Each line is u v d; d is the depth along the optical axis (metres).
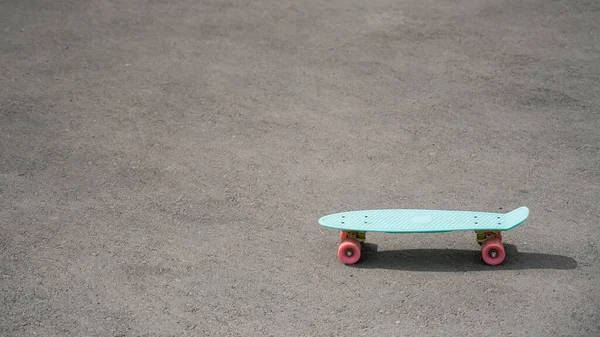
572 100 4.46
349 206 3.83
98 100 4.61
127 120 4.44
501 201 3.82
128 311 3.38
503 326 3.27
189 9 5.49
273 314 3.35
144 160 4.15
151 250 3.63
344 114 4.43
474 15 5.28
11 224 3.77
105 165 4.12
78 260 3.59
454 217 3.55
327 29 5.20
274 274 3.51
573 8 5.32
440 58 4.87
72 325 3.33
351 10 5.41
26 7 5.55
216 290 3.45
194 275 3.51
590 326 3.26
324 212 3.80
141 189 3.96
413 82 4.67
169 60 4.94
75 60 4.96
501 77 4.68
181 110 4.51
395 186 3.93
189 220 3.78
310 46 5.03
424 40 5.04
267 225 3.74
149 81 4.75
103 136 4.32
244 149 4.21
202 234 3.70
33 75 4.82
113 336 3.29
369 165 4.07
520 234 3.65
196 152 4.20
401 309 3.35
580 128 4.26
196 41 5.12
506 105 4.45
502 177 3.96
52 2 5.62
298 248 3.63
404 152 4.14
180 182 4.00
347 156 4.13
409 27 5.18
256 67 4.85
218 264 3.56
